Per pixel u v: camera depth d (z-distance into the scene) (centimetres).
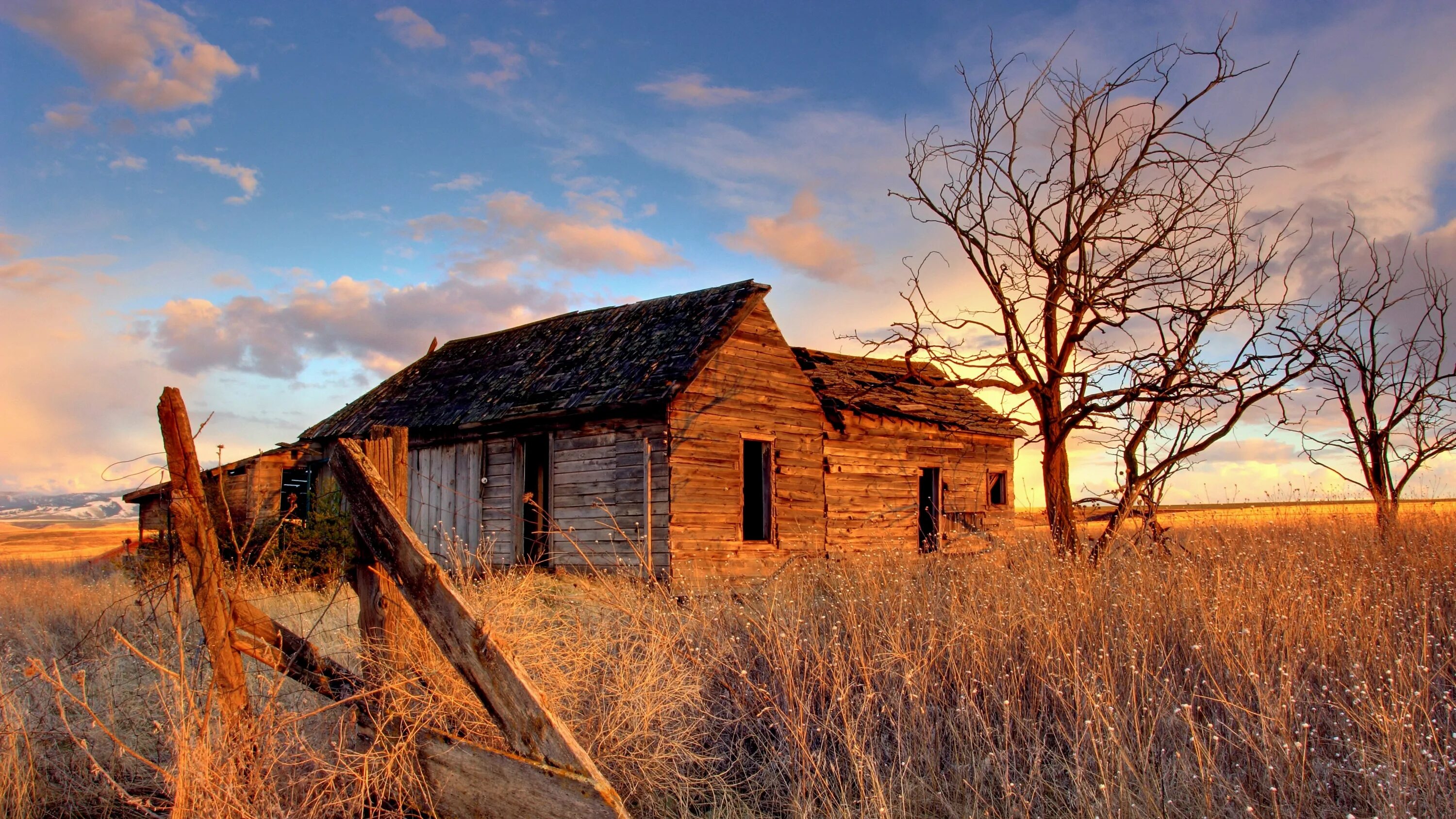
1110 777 432
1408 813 368
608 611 717
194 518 408
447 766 407
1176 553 977
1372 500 1220
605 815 338
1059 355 1084
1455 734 471
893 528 1786
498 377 1803
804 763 482
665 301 1730
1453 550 910
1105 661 537
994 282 1092
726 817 455
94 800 437
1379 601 685
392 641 460
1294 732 468
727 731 571
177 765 371
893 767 480
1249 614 641
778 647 621
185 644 602
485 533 1598
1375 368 1241
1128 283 1051
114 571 1647
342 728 430
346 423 2052
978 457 2077
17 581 1449
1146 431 1021
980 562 916
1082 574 779
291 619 827
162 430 411
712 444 1426
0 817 399
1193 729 427
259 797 371
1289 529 1095
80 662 581
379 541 442
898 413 1809
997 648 621
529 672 501
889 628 655
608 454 1432
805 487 1598
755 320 1546
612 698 512
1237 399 1002
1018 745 518
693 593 806
